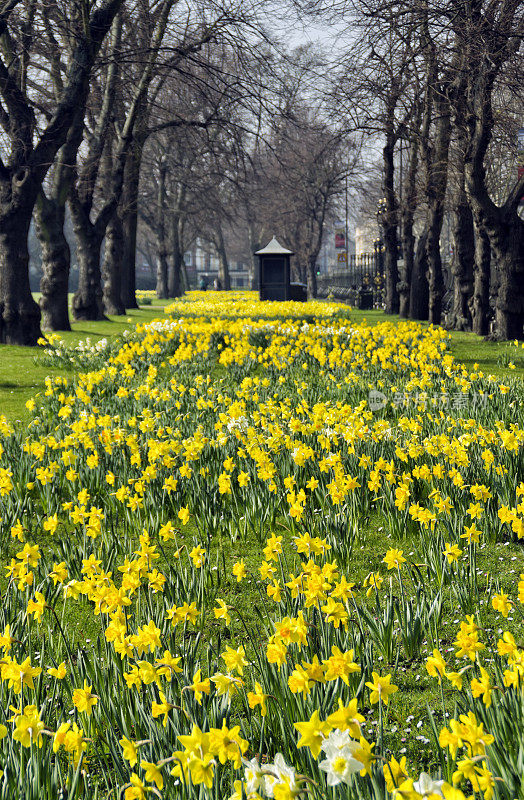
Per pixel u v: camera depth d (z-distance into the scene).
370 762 2.34
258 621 5.29
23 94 22.05
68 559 5.76
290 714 3.49
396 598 5.36
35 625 5.27
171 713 3.33
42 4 21.91
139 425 9.09
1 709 3.51
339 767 2.23
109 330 28.12
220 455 8.41
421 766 3.59
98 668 3.91
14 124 21.86
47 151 22.00
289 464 7.76
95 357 17.78
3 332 22.45
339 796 2.67
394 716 4.05
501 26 19.55
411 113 26.33
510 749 3.02
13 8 21.70
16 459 8.71
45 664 4.60
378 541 6.71
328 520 6.30
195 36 26.95
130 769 3.22
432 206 28.97
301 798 2.63
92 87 30.02
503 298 22.19
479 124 20.42
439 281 29.50
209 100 27.75
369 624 4.64
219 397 11.26
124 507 7.33
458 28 19.69
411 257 36.09
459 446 7.06
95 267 33.09
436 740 3.57
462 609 5.10
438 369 13.57
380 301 55.19
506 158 29.16
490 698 3.01
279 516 7.17
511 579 5.63
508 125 21.91
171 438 8.83
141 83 29.23
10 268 22.33
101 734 3.72
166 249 62.00
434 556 5.66
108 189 35.59
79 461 8.23
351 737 2.38
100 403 11.98
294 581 4.02
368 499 7.35
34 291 89.56
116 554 6.12
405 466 7.85
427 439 7.53
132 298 46.31
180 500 7.53
